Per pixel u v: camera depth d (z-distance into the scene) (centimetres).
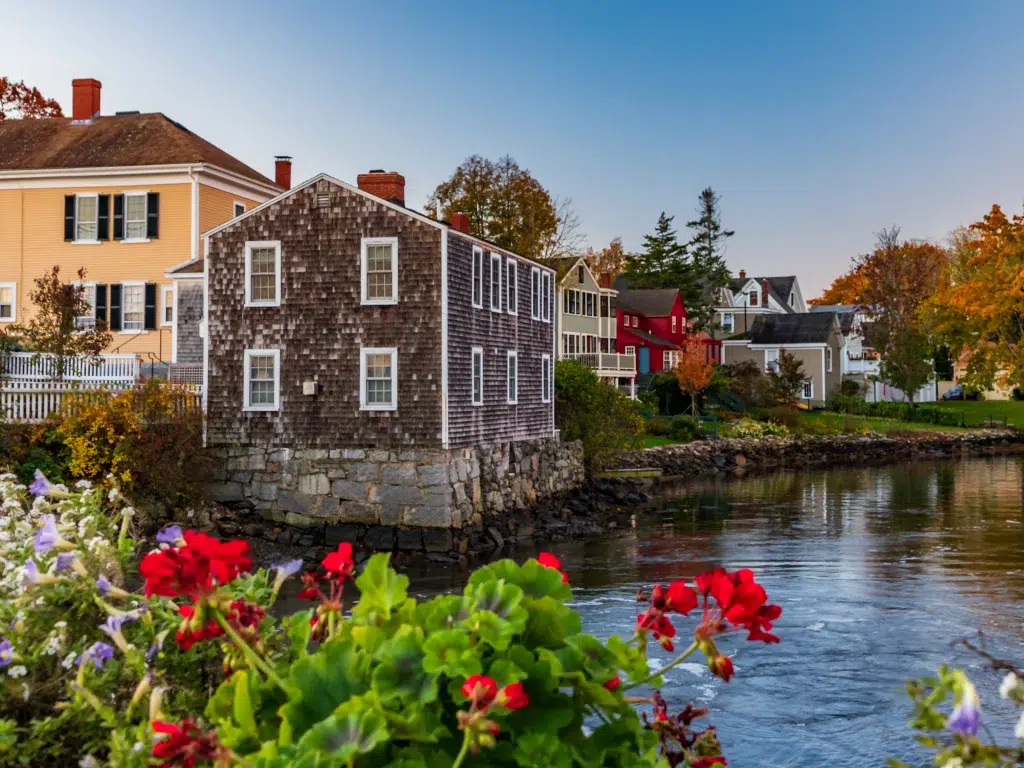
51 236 3984
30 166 3950
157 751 357
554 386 4112
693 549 2930
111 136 4112
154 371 3238
